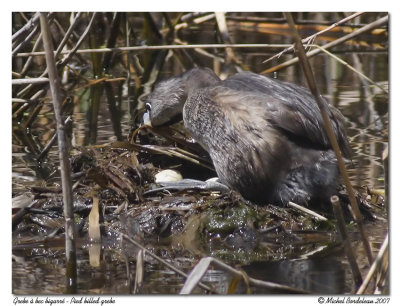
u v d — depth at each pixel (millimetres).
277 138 8742
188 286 6207
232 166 9070
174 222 8844
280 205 8977
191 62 17234
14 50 11562
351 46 18344
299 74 15789
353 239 8414
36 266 7684
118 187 9438
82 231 8773
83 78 15695
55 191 9477
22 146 11836
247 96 9133
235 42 17531
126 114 13469
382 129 12344
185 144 10648
